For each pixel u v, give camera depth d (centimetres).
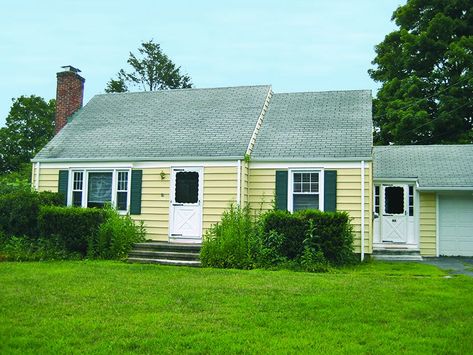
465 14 2844
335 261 1341
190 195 1586
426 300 837
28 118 4806
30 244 1471
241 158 1525
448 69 2788
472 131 2672
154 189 1608
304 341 595
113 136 1795
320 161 1509
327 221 1327
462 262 1558
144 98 2064
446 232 1795
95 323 661
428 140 2789
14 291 875
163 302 796
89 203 1684
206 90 2028
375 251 1631
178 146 1644
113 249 1434
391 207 1822
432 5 2931
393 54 3019
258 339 601
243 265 1284
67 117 2070
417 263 1467
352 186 1482
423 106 2759
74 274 1081
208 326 655
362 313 738
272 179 1552
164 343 580
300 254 1311
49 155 1752
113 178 1658
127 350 557
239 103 1866
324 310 752
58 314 709
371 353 556
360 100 1830
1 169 4575
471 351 571
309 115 1770
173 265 1352
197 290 904
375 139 2991
